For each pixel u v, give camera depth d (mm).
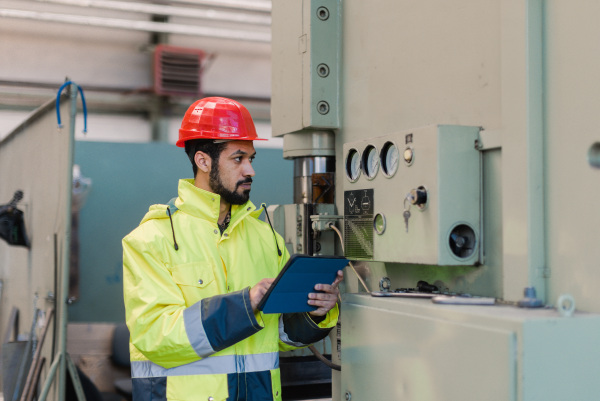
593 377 1081
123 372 3975
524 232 1243
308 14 1922
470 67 1420
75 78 5430
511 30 1276
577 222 1173
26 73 5305
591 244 1145
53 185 2604
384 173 1532
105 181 4484
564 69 1202
